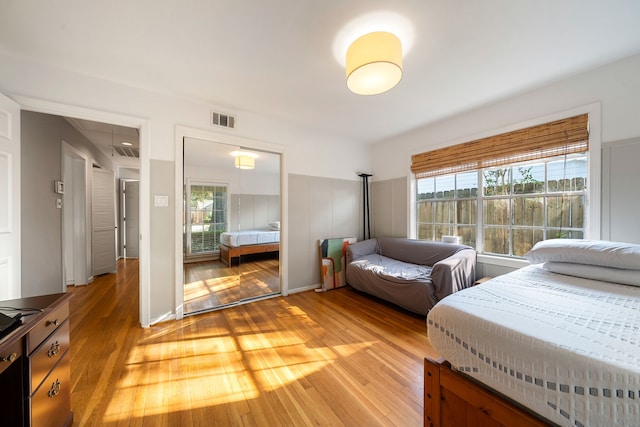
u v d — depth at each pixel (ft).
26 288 7.90
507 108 8.66
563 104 7.41
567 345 2.61
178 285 8.42
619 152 6.48
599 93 6.77
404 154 12.47
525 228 8.67
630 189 6.34
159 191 8.13
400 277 8.91
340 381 5.32
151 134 8.00
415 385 5.21
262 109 9.46
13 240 5.74
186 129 8.50
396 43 5.25
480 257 9.57
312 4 4.66
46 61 6.43
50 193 9.07
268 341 6.98
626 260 4.77
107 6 4.68
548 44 5.78
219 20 5.04
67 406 4.06
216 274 9.60
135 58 6.31
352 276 11.09
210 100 8.70
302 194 11.57
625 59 6.37
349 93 8.18
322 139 12.20
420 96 8.39
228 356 6.24
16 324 3.06
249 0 4.57
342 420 4.31
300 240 11.53
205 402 4.71
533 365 2.72
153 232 8.04
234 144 9.53
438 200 11.36
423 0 4.53
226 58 6.32
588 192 7.05
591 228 6.91
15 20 5.00
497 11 4.79
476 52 6.06
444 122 10.68
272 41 5.69
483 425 3.10
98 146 14.57
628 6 4.66
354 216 13.51
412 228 12.19
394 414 4.44
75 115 6.89
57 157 9.59
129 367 5.74
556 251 5.79
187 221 8.89
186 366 5.81
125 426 4.15
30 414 3.18
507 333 2.98
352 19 5.01
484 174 9.76
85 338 7.07
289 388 5.10
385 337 7.22
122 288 11.80
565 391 2.49
